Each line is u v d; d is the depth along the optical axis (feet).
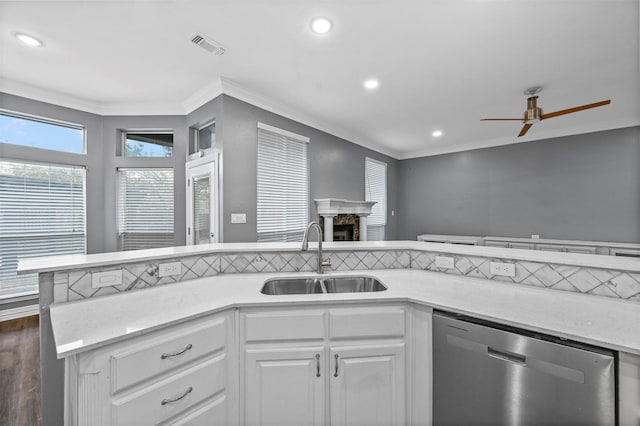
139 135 13.12
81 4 6.39
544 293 4.65
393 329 4.41
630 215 14.16
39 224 11.12
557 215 16.14
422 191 21.59
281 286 5.80
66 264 4.25
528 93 11.10
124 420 3.15
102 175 12.49
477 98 11.62
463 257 5.82
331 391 4.30
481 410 3.75
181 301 4.26
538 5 6.36
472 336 3.84
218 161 10.59
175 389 3.55
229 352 4.16
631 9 6.45
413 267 6.50
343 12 6.63
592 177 15.11
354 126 15.38
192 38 7.69
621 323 3.43
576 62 8.84
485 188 18.72
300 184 13.78
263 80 10.15
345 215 16.78
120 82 10.34
